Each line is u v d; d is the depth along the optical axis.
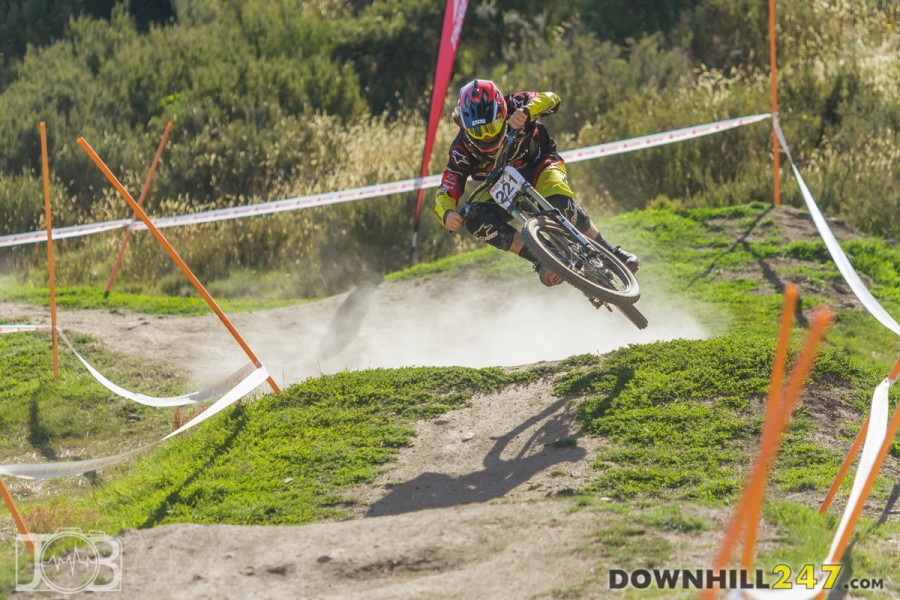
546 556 10.62
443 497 13.65
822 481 13.17
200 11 51.78
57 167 37.53
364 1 57.19
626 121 36.22
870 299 17.53
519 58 48.53
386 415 16.80
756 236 27.69
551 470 13.84
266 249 34.28
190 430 18.45
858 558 10.84
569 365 17.44
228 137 39.16
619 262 15.74
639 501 12.54
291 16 52.59
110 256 33.62
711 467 13.55
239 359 24.17
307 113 42.66
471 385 17.44
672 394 15.71
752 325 22.38
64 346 24.52
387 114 46.97
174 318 27.70
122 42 47.72
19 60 46.28
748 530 7.80
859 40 43.56
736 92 37.47
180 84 43.94
